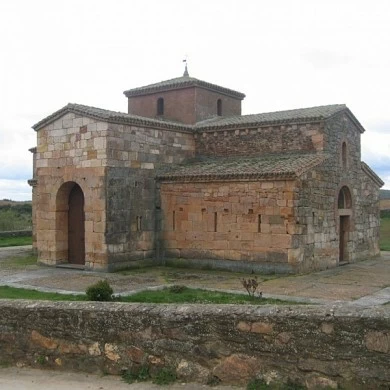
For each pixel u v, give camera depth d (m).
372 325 5.88
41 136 24.45
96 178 22.28
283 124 24.52
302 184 21.02
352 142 26.66
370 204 28.61
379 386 5.79
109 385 6.89
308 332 6.19
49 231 24.02
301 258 20.97
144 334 7.04
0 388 6.92
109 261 22.00
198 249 23.12
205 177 22.77
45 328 7.60
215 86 31.17
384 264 25.33
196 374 6.73
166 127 25.27
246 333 6.51
